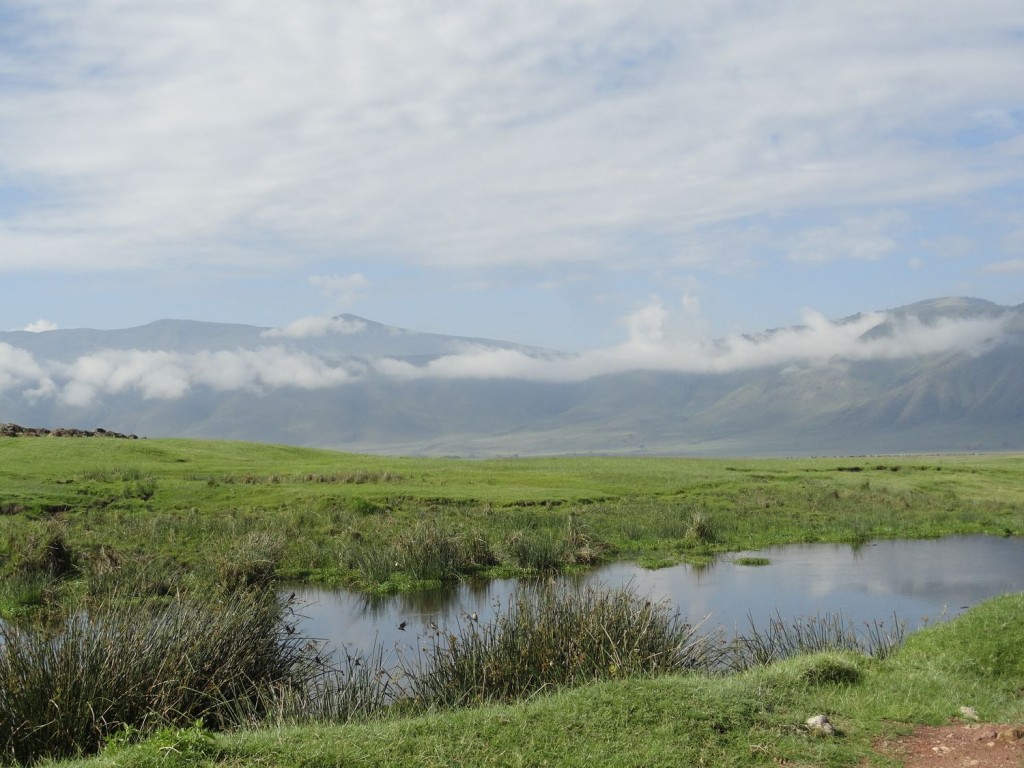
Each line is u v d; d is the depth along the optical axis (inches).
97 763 376.2
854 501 1876.2
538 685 539.8
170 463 2277.3
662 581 1133.1
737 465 2679.6
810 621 830.5
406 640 821.2
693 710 435.8
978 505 1863.9
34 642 514.0
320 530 1390.3
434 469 2338.8
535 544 1258.6
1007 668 542.0
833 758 394.6
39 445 2390.5
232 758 369.1
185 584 991.6
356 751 383.6
